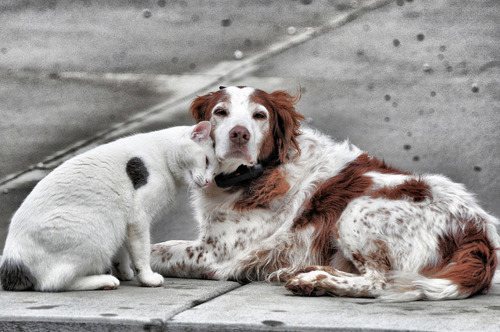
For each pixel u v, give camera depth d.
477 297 7.54
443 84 16.67
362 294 7.45
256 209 8.80
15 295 6.99
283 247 8.57
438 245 7.77
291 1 17.28
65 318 5.97
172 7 17.70
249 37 17.52
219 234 8.84
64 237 7.09
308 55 17.22
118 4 17.89
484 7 16.53
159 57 17.70
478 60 16.55
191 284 8.23
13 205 15.58
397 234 7.82
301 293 7.44
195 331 5.85
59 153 16.67
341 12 17.14
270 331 5.77
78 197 7.16
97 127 17.22
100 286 7.35
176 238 14.23
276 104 8.96
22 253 7.16
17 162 16.70
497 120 16.31
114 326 5.91
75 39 17.86
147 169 7.56
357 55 17.06
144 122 17.06
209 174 7.88
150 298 6.95
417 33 16.83
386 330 5.64
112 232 7.33
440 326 5.75
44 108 17.66
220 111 8.66
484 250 7.62
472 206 8.03
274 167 8.91
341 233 8.04
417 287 7.28
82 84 17.72
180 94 17.53
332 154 9.03
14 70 17.77
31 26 18.06
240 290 7.84
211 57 17.66
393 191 8.09
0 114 17.50
